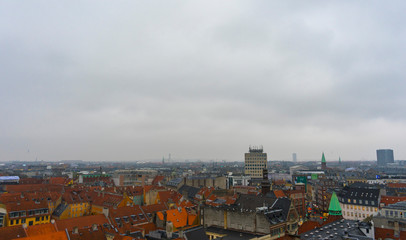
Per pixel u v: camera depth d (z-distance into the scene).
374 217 111.50
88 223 129.62
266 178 175.00
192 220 142.00
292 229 123.75
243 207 133.00
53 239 101.81
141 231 119.38
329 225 109.06
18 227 109.12
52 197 185.38
